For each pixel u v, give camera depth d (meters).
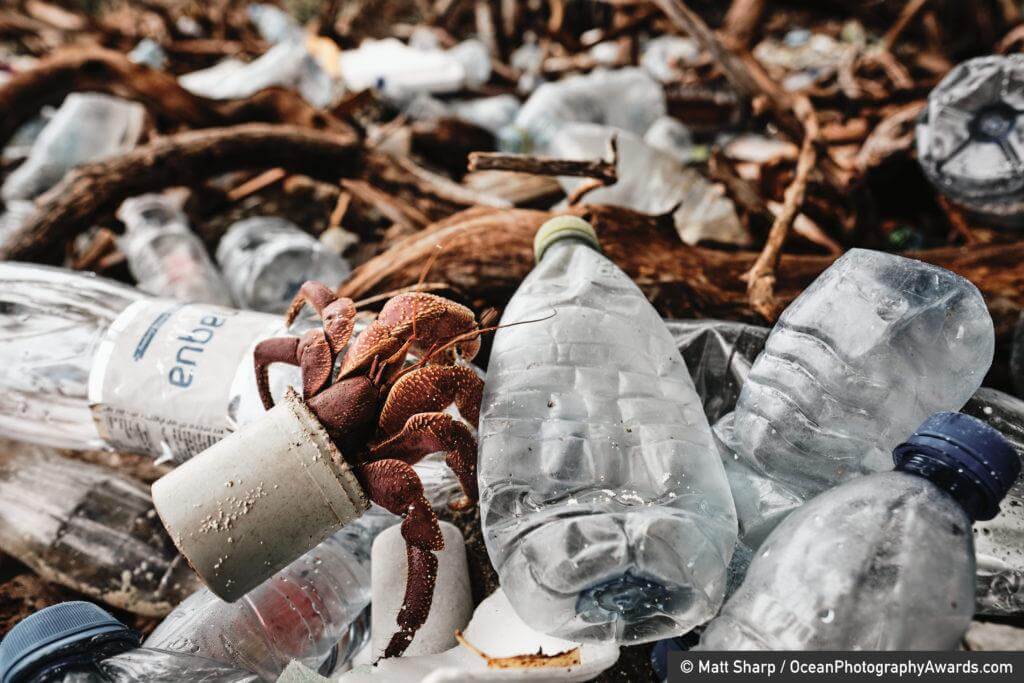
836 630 0.23
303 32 0.97
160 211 0.56
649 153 0.56
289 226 0.57
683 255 0.44
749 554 0.30
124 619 0.39
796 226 0.53
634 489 0.28
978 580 0.29
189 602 0.34
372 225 0.58
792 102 0.57
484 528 0.29
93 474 0.41
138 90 0.61
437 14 1.02
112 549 0.38
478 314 0.43
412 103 0.73
